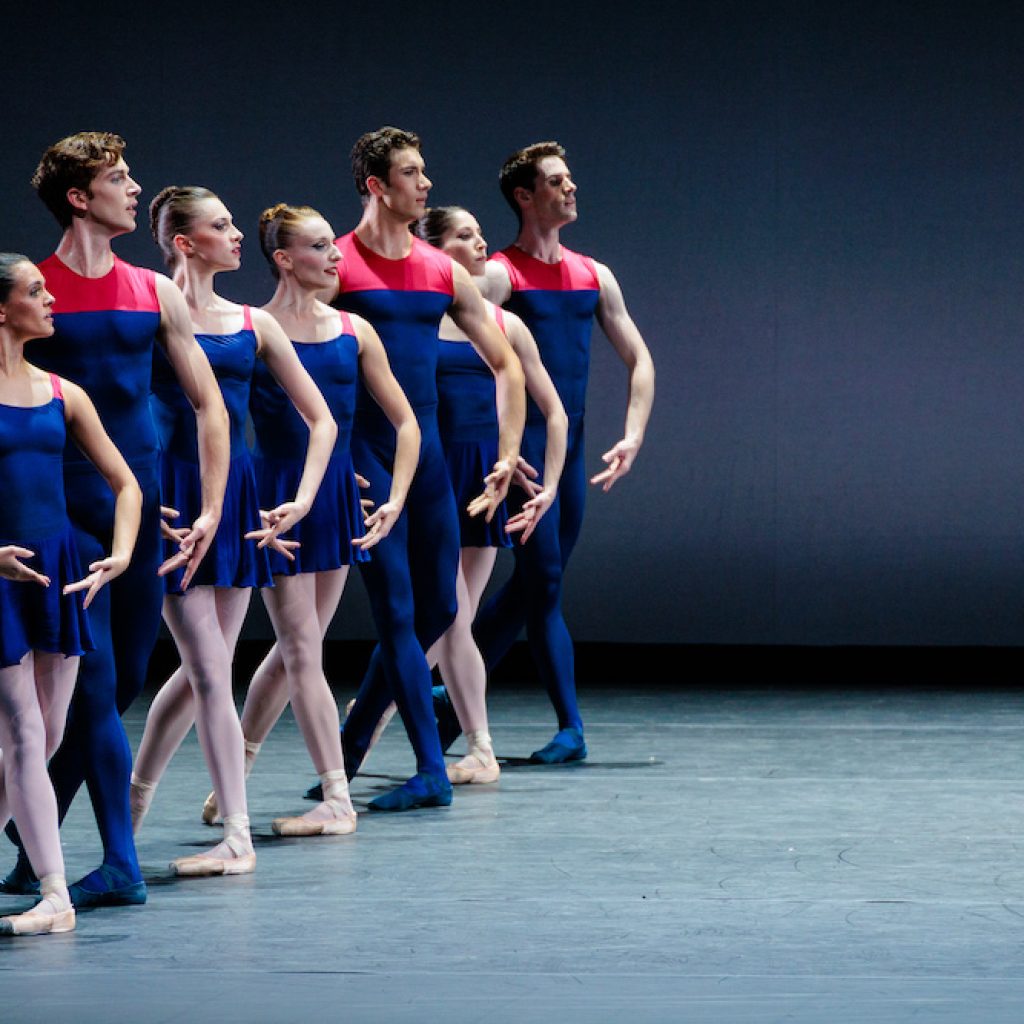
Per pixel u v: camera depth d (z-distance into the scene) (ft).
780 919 37.37
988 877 41.68
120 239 100.42
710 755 63.05
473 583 60.18
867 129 99.09
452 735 60.54
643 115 100.22
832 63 99.19
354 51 100.42
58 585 36.70
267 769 60.18
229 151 100.48
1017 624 99.45
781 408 100.42
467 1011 30.04
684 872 42.45
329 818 48.26
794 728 69.97
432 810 52.01
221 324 44.47
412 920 37.40
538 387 57.47
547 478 57.36
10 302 36.09
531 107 100.32
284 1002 30.73
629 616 102.06
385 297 52.60
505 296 61.31
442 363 58.90
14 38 100.22
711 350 100.68
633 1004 30.45
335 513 49.11
